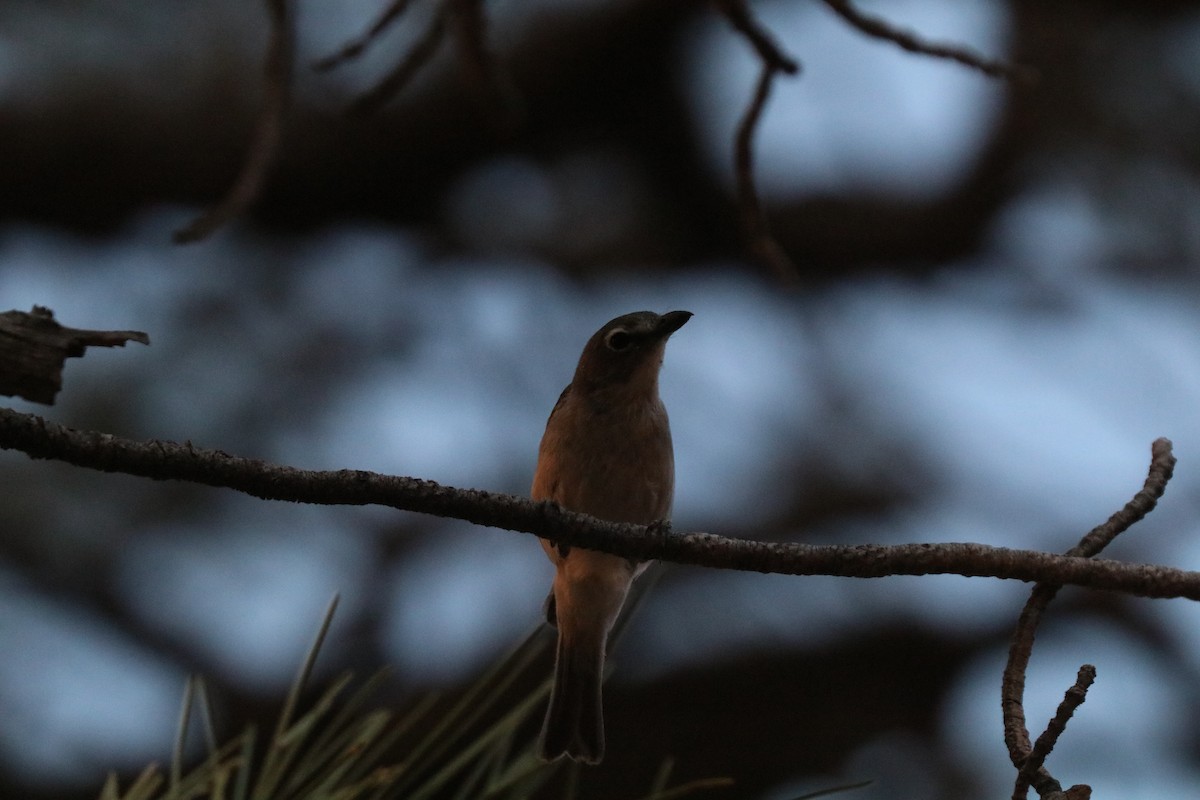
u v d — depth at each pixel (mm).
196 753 10414
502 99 8094
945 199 13133
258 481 5160
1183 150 12500
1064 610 11414
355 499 5316
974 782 10711
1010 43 12703
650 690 10914
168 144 12477
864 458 12219
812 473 12117
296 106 12719
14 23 12430
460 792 5480
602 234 13438
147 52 12719
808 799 5254
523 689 10023
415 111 12859
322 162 12805
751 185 7719
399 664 10766
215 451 5117
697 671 10984
